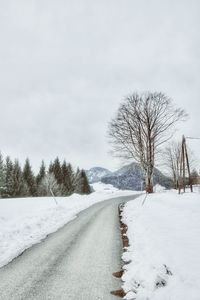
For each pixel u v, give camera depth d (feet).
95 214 67.41
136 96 133.49
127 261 28.50
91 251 32.99
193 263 22.94
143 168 130.72
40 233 44.32
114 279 24.07
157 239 32.14
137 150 130.82
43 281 23.76
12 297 20.70
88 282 23.45
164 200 79.56
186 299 17.34
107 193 158.61
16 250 33.50
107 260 29.40
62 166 328.90
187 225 39.27
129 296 20.11
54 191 278.26
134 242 34.58
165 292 19.08
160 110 131.64
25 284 23.15
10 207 77.82
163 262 23.94
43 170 326.03
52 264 28.30
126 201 106.93
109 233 43.47
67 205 89.20
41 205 85.40
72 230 46.78
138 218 52.11
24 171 296.92
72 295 20.95
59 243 37.37
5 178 253.65
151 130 132.57
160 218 48.44
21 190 262.88
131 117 133.18
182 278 20.51
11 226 48.60
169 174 218.59
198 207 56.44
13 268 27.17
